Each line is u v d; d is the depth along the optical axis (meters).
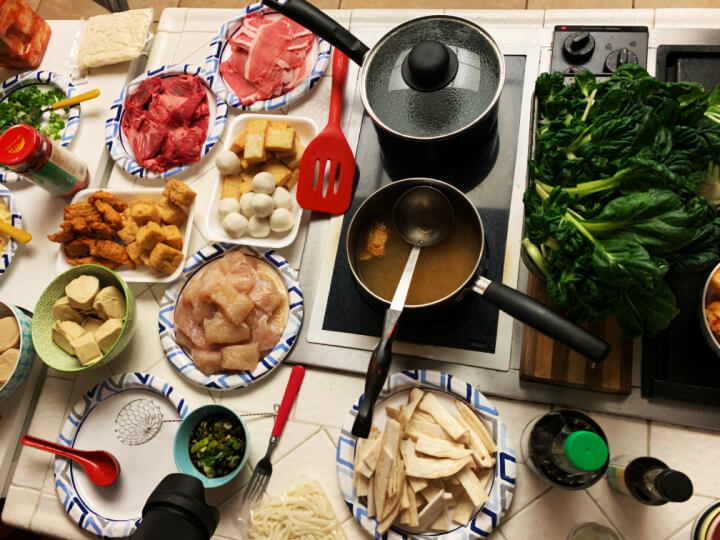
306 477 0.97
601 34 1.07
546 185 0.90
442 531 0.88
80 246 1.13
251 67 1.19
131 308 1.04
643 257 0.73
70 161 1.17
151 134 1.20
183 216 1.15
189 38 1.33
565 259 0.84
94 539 0.98
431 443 0.90
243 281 1.03
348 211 1.10
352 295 1.05
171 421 1.02
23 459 1.05
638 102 0.85
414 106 0.94
